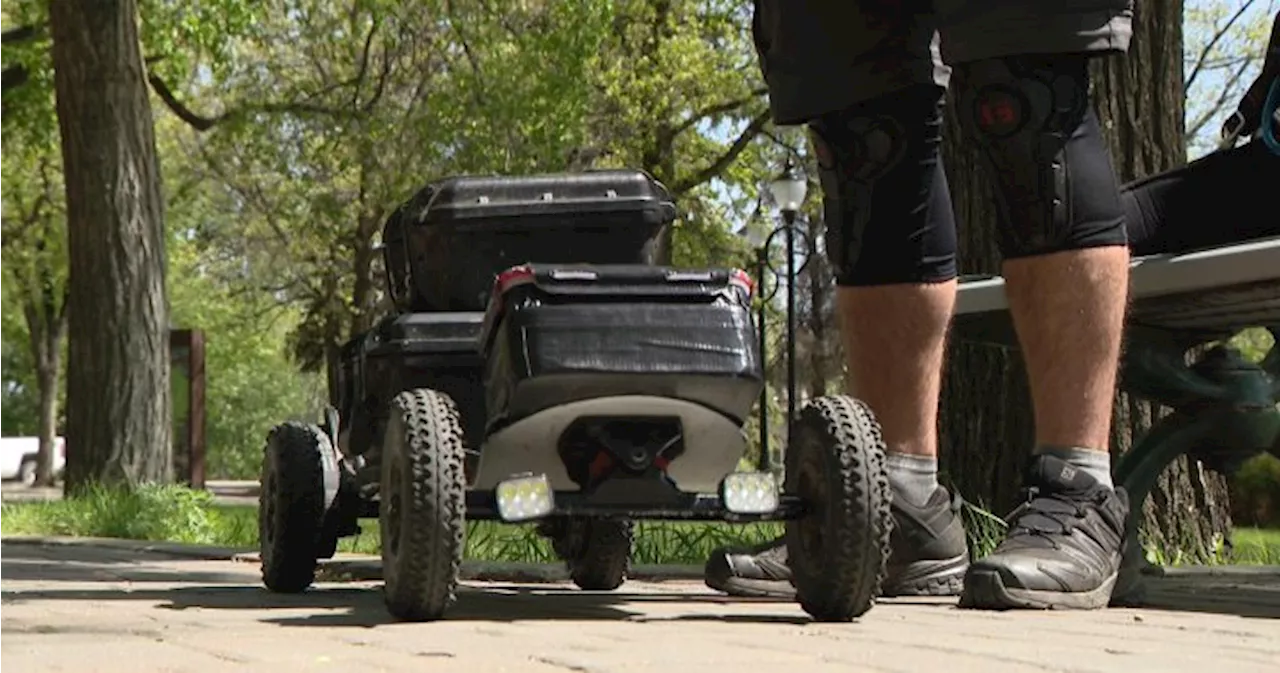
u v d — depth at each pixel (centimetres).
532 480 353
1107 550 405
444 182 456
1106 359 411
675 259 3014
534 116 2400
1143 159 655
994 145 407
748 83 2833
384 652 290
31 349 4706
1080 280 407
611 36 2730
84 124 1467
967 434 645
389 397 434
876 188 445
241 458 6353
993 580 389
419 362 428
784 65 451
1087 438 412
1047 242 408
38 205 3719
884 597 448
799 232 2206
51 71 2203
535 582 571
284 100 2631
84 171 1466
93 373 1455
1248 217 448
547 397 356
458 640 312
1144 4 659
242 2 2045
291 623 355
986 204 645
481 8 2423
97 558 799
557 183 461
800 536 364
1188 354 638
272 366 6341
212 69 2362
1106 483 412
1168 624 350
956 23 404
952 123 655
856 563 349
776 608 406
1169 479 655
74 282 1468
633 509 360
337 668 264
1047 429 415
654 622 358
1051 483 409
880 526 349
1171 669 261
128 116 1479
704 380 360
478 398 430
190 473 2694
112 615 385
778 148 3052
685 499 363
